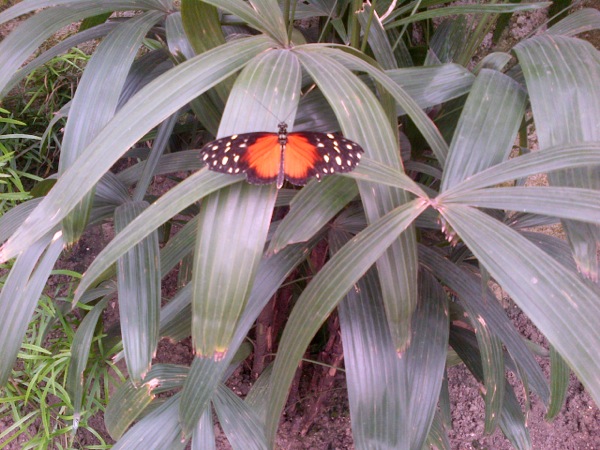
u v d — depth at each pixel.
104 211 0.47
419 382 0.42
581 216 0.29
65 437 0.62
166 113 0.31
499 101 0.38
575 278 0.29
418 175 0.60
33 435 0.64
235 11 0.36
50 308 0.59
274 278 0.42
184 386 0.43
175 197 0.30
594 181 0.33
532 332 0.79
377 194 0.34
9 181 0.69
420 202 0.32
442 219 0.33
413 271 0.35
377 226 0.32
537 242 0.48
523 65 0.36
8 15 0.42
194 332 0.30
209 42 0.41
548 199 0.30
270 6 0.38
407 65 0.57
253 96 0.31
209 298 0.30
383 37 0.48
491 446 0.75
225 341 0.30
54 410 0.63
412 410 0.42
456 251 0.56
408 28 0.63
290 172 0.30
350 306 0.41
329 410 0.72
